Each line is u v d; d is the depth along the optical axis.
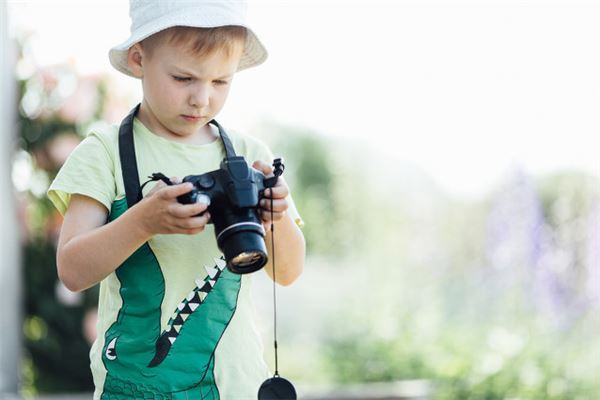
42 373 6.07
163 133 2.84
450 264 9.23
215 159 2.88
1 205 5.49
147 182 2.62
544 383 5.84
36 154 6.04
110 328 2.72
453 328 7.60
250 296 2.87
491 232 7.10
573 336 6.50
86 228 2.69
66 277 2.64
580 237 6.91
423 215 9.95
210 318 2.73
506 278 6.98
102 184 2.72
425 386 6.14
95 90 6.13
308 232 11.88
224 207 2.47
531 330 6.56
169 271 2.71
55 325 6.07
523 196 7.01
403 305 8.29
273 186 2.54
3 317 5.42
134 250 2.58
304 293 10.48
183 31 2.62
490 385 5.92
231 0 2.74
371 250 10.02
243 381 2.73
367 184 11.45
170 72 2.65
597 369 6.00
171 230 2.47
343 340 7.86
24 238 5.97
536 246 6.87
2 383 5.35
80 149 2.78
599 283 6.62
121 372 2.68
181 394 2.66
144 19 2.71
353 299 8.71
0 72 5.57
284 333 9.45
